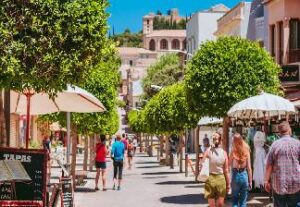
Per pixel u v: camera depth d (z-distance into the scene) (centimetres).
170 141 4912
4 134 1222
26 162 1184
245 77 2161
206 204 2053
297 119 2242
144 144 9938
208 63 2186
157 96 4456
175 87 4247
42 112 1892
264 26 3950
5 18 1091
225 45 2208
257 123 2272
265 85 2184
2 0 1093
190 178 3378
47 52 1112
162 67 9488
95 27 1162
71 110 1895
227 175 1550
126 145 4494
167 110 4166
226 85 2155
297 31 3294
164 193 2506
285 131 1230
